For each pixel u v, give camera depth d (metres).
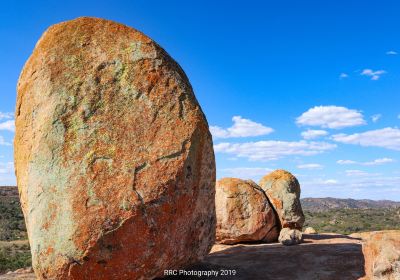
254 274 11.37
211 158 10.20
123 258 8.50
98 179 8.89
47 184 9.12
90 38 10.44
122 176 8.92
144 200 8.70
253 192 19.22
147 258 8.66
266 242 18.94
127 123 9.54
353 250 13.53
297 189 20.61
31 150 9.70
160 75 10.11
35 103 10.06
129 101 9.77
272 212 19.19
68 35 10.50
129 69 10.07
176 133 9.52
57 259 8.51
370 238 10.03
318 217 83.94
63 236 8.56
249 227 18.50
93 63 10.09
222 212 18.78
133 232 8.54
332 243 15.85
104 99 9.74
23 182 9.88
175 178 9.05
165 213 8.84
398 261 8.88
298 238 16.72
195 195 9.47
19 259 35.34
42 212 8.98
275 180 20.39
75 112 9.59
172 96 9.95
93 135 9.37
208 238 10.23
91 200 8.68
